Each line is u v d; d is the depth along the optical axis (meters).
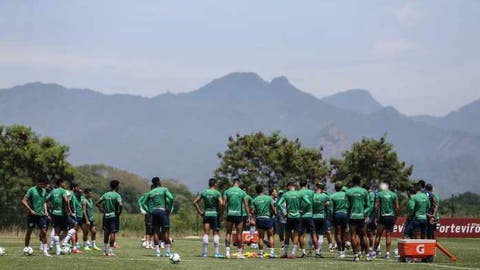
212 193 35.59
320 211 36.94
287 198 36.22
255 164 73.25
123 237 63.25
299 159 72.88
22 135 71.88
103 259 31.69
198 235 70.38
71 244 38.94
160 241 37.03
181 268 28.06
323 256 37.34
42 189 33.69
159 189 34.84
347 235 43.56
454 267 30.64
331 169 76.69
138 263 29.78
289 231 36.28
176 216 76.56
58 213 35.31
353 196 34.50
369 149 75.12
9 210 69.25
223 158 73.81
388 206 36.41
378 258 36.47
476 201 115.75
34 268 27.02
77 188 40.44
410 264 31.92
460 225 64.25
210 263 30.86
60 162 72.62
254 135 74.50
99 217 68.38
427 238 37.16
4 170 70.19
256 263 31.23
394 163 75.00
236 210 35.38
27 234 33.59
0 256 32.34
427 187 37.12
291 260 33.91
